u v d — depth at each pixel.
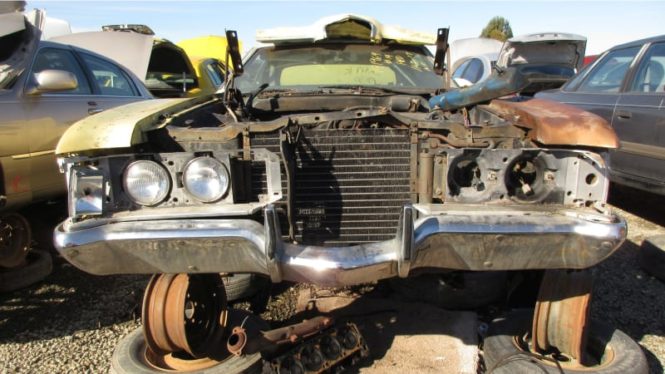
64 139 2.17
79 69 4.43
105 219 2.06
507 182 2.13
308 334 2.33
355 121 2.36
